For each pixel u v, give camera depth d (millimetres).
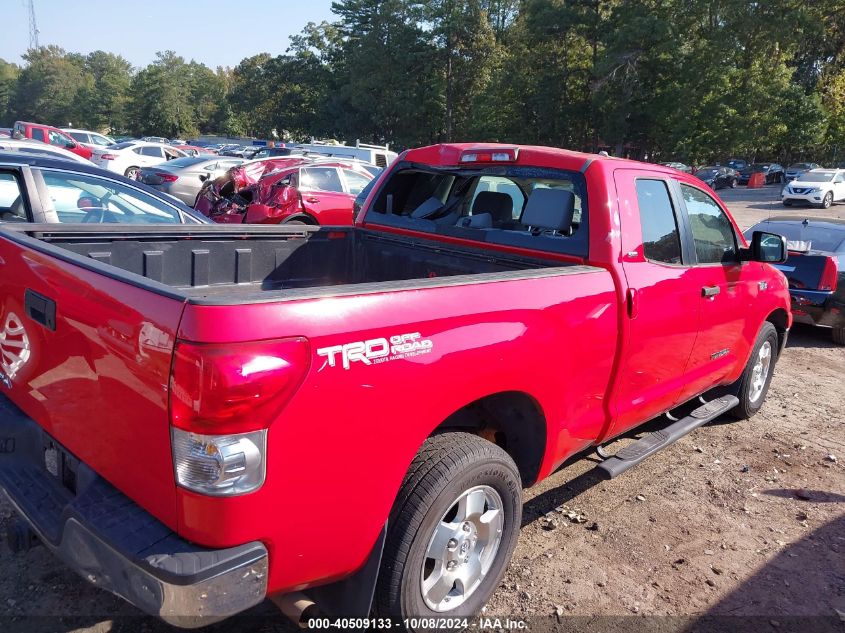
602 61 49062
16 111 143750
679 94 47594
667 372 4027
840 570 3635
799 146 57406
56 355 2516
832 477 4750
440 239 4125
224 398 1905
